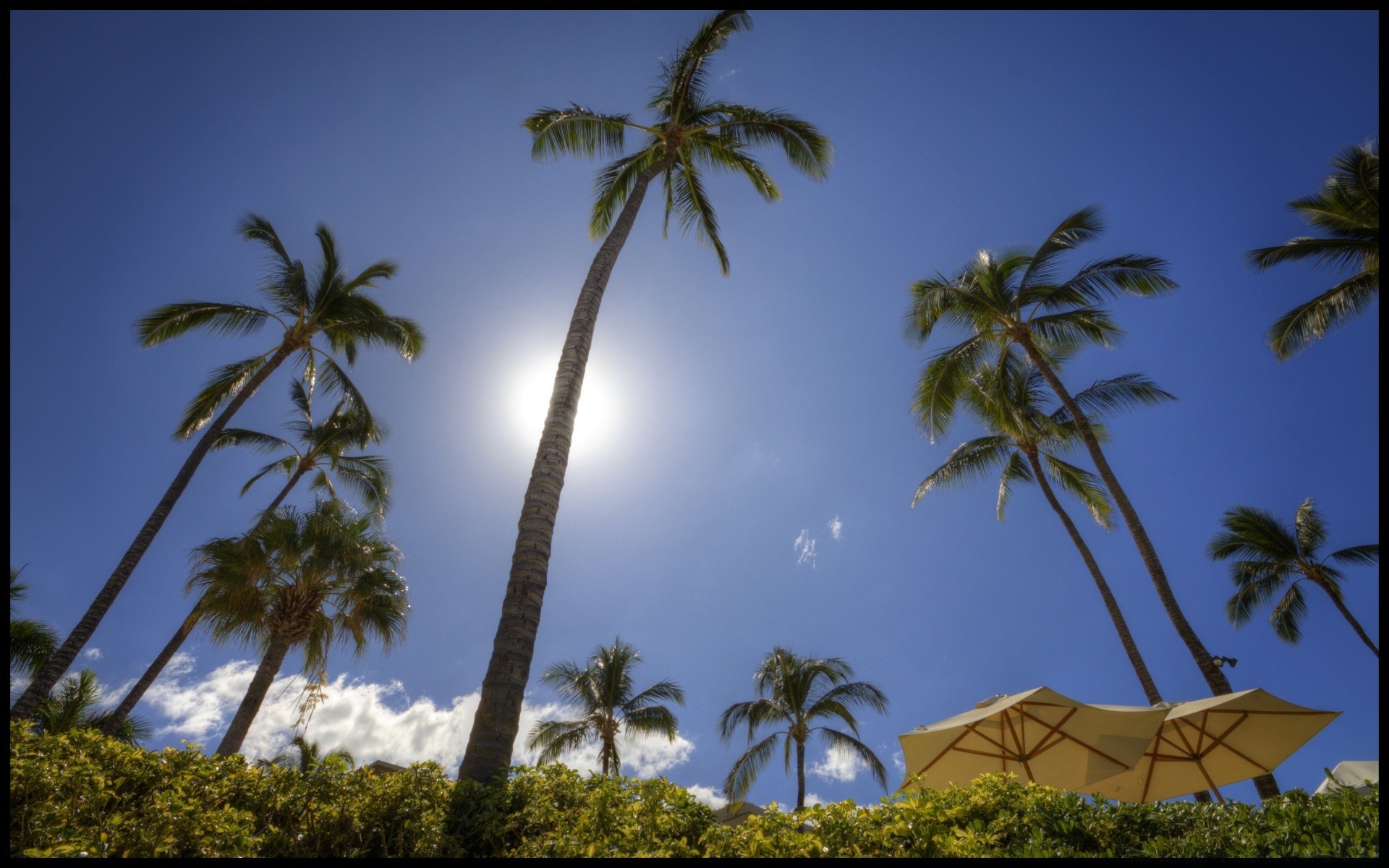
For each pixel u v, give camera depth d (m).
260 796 4.60
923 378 17.62
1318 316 17.19
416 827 4.36
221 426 16.02
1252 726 10.03
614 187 14.52
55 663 12.53
